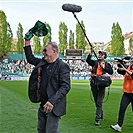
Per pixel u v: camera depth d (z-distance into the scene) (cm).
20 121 778
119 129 665
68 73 414
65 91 401
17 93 1636
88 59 770
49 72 413
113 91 1898
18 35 6925
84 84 2811
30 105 1112
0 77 4162
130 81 671
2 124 736
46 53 416
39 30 445
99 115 739
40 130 428
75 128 696
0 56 5603
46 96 411
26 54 450
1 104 1140
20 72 4703
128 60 706
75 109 1015
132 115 888
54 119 405
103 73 746
